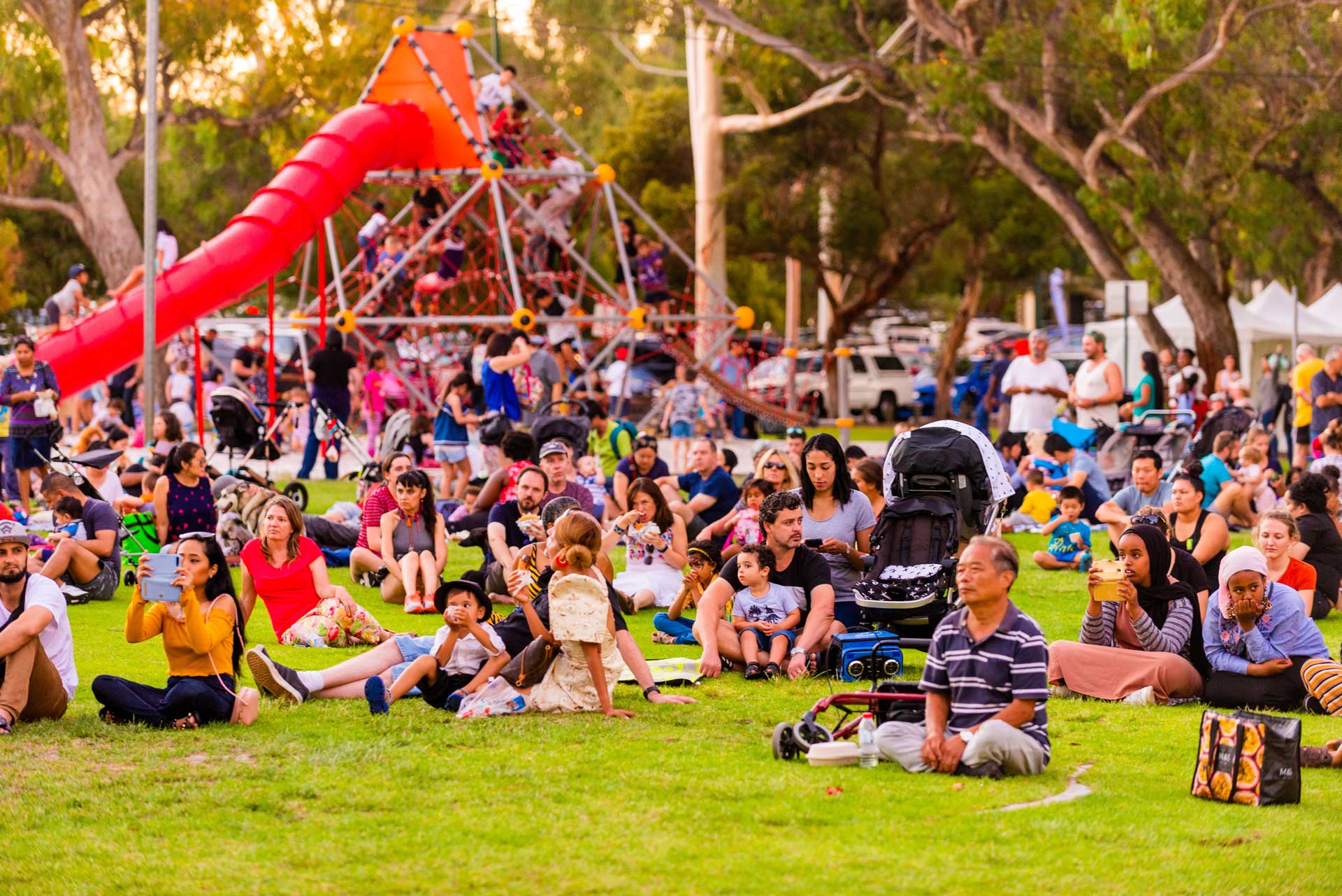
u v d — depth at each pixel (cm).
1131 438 1838
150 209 1764
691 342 3616
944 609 902
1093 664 854
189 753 700
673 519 1165
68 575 1160
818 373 4038
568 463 1149
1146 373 2167
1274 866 545
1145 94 2644
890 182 3978
